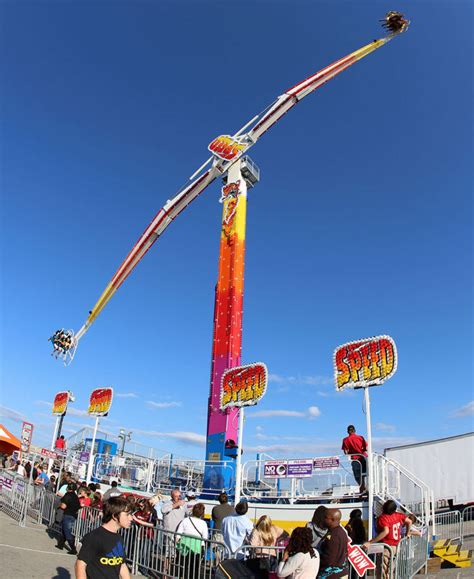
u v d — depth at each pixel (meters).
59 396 32.00
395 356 14.67
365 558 7.99
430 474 25.25
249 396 18.53
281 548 8.05
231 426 22.47
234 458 21.73
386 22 28.33
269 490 17.55
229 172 28.02
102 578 5.38
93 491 16.52
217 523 11.95
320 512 7.96
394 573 9.19
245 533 9.84
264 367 18.31
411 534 11.39
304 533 6.71
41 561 11.12
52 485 18.23
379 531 9.91
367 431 14.78
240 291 24.94
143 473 24.05
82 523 13.66
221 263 25.94
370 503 13.98
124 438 29.34
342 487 15.54
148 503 13.74
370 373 15.12
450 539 16.23
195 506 10.98
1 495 19.41
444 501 25.45
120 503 5.75
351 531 9.26
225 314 24.61
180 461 23.12
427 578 12.13
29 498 17.34
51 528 15.53
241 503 10.28
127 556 12.23
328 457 16.08
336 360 16.20
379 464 15.42
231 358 23.45
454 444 24.59
